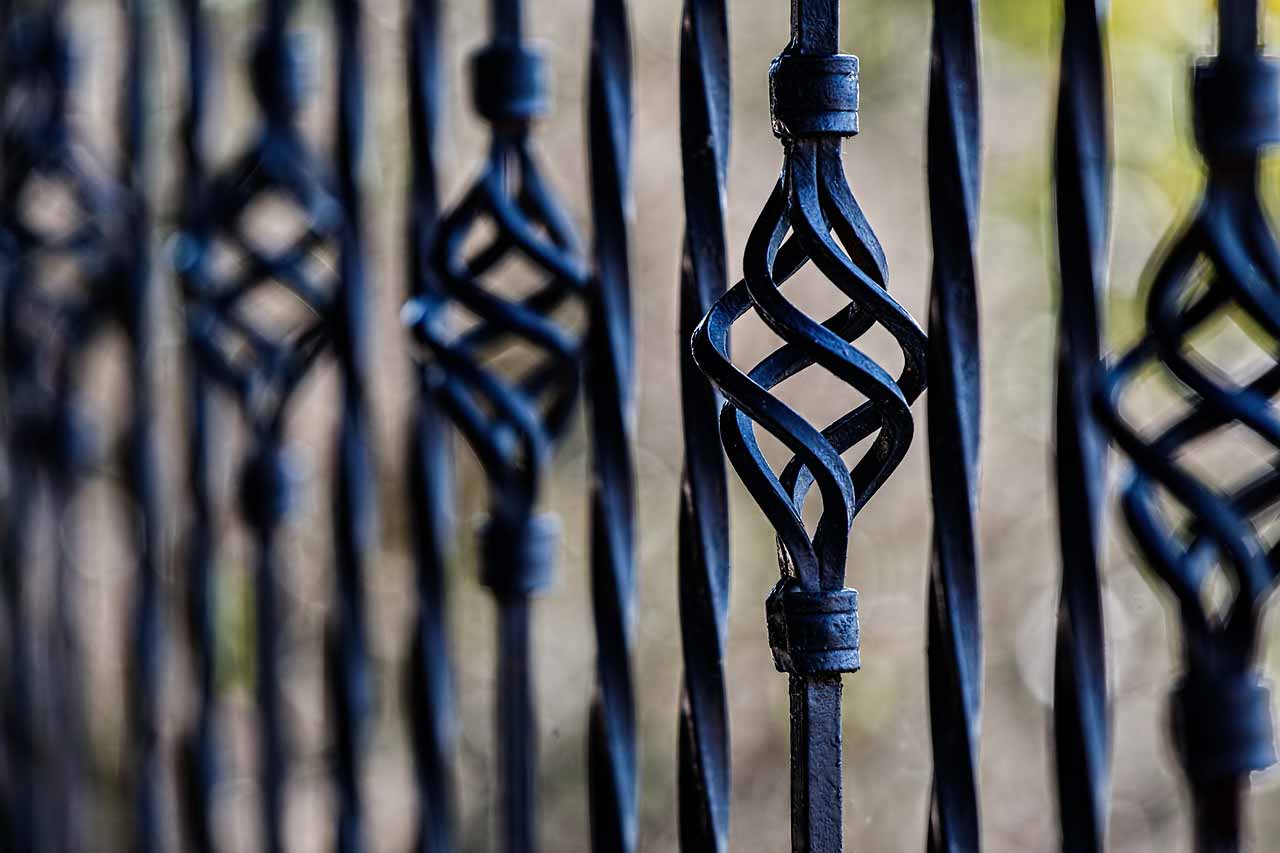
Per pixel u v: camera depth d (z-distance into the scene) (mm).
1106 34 919
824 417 2732
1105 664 930
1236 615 892
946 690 929
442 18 1114
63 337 1394
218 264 1253
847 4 2848
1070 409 926
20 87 1402
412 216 1108
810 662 912
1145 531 897
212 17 1277
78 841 1469
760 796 2832
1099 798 928
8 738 1441
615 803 1008
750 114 2832
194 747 1294
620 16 1002
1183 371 895
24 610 1442
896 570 2859
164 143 2486
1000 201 2803
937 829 935
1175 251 896
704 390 966
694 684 967
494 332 1071
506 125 1052
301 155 1210
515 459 1079
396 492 2803
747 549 2840
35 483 1440
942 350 923
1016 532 2865
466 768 2857
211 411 1284
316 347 1193
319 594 2836
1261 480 896
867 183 2850
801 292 2688
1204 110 891
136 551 1341
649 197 2893
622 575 1011
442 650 1131
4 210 1400
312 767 2818
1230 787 892
